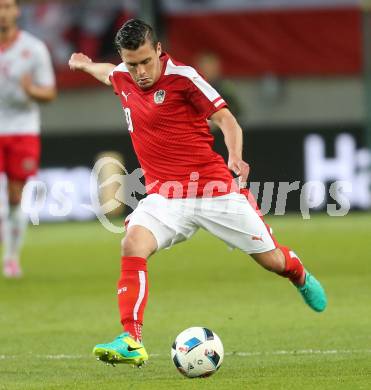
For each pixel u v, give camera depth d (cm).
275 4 8875
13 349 3206
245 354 3016
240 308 4009
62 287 4728
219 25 8881
